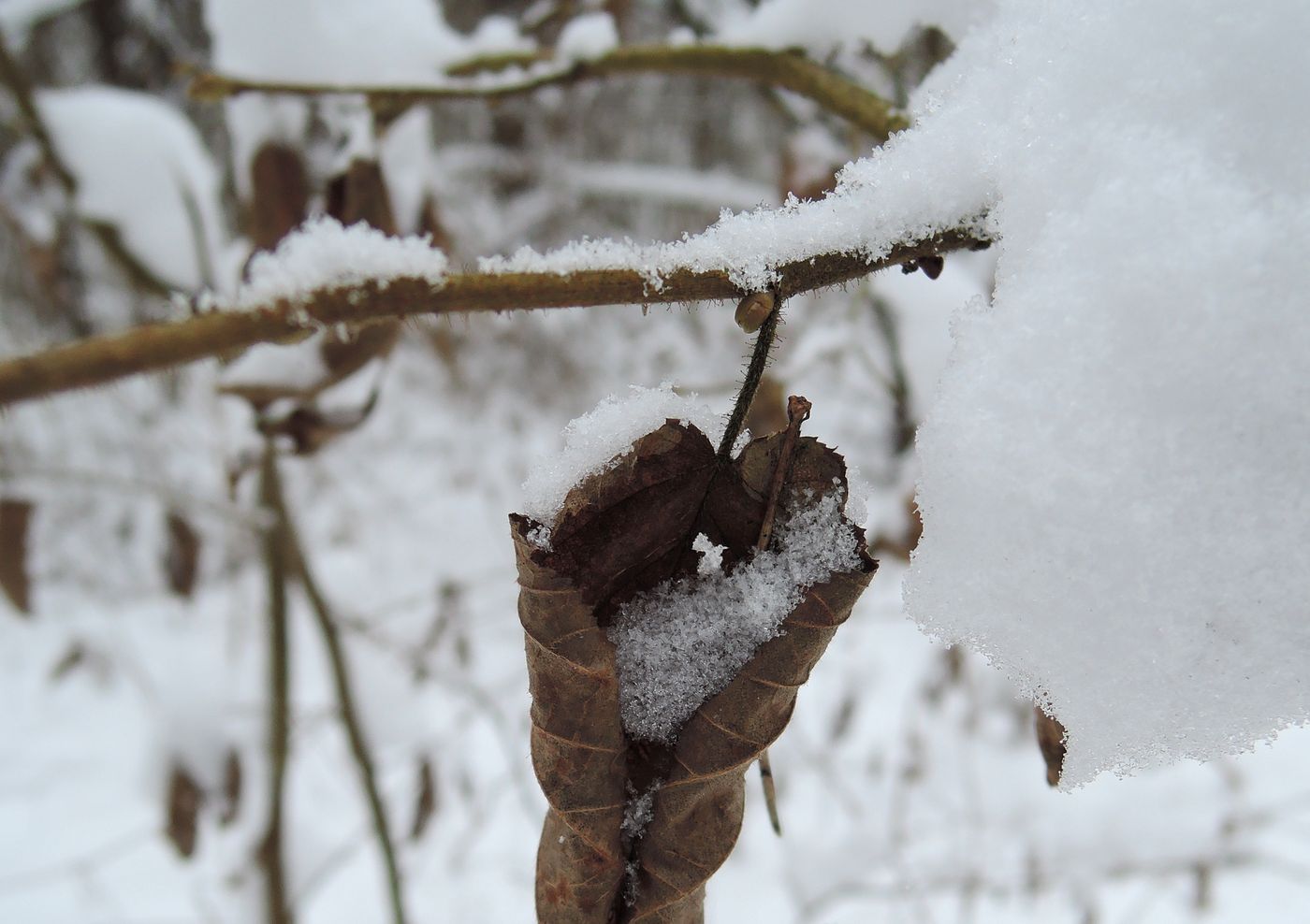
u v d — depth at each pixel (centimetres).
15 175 32
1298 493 10
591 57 19
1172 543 10
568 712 11
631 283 11
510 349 82
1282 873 46
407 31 20
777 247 11
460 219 77
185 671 34
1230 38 10
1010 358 10
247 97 21
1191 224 10
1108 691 10
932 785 49
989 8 16
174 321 11
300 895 35
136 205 24
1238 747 10
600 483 11
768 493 11
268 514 29
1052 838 46
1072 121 11
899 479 25
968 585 10
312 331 11
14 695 64
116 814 55
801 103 25
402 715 36
